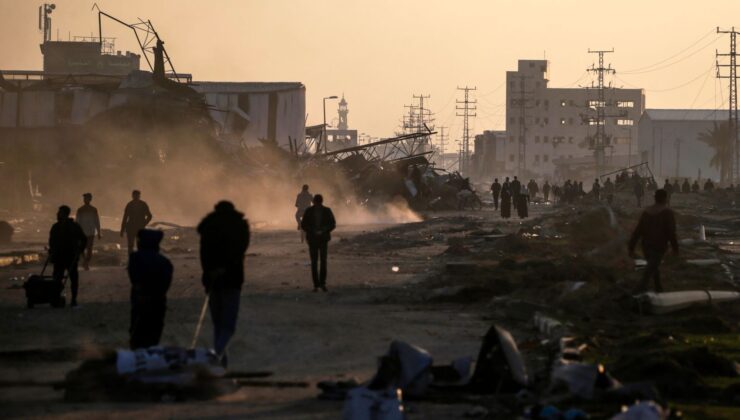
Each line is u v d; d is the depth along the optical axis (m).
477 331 19.86
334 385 13.71
